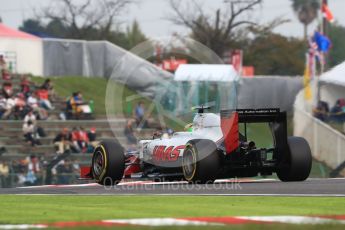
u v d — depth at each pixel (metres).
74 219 26.98
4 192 42.34
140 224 24.89
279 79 107.12
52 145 82.12
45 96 91.31
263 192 36.62
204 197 34.28
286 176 43.41
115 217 27.42
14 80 99.00
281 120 42.53
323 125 83.94
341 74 92.44
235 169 41.84
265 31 169.50
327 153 83.25
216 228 23.38
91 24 171.88
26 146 81.56
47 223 25.30
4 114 86.19
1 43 108.56
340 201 32.19
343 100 93.12
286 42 171.00
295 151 42.44
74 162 72.19
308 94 95.06
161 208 30.14
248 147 41.97
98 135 86.94
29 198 35.78
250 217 27.00
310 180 46.12
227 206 30.64
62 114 89.75
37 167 71.94
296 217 26.86
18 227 24.41
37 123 85.38
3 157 78.38
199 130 43.28
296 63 170.62
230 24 149.50
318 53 109.69
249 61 166.25
